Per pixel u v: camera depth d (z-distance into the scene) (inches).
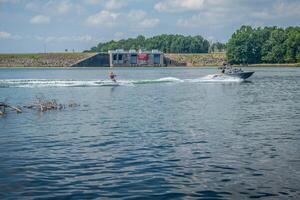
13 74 6107.3
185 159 887.7
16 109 1749.5
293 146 1005.8
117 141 1092.5
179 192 681.0
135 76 5290.4
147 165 843.4
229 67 3959.2
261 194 666.2
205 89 3053.6
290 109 1785.2
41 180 749.3
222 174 775.1
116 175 776.9
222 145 1024.9
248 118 1507.1
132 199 652.1
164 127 1312.7
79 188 705.6
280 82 3853.3
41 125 1391.5
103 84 3496.6
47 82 3545.8
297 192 672.4
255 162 855.1
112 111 1770.4
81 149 999.6
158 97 2432.3
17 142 1094.4
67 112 1749.5
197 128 1285.7
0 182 737.6
